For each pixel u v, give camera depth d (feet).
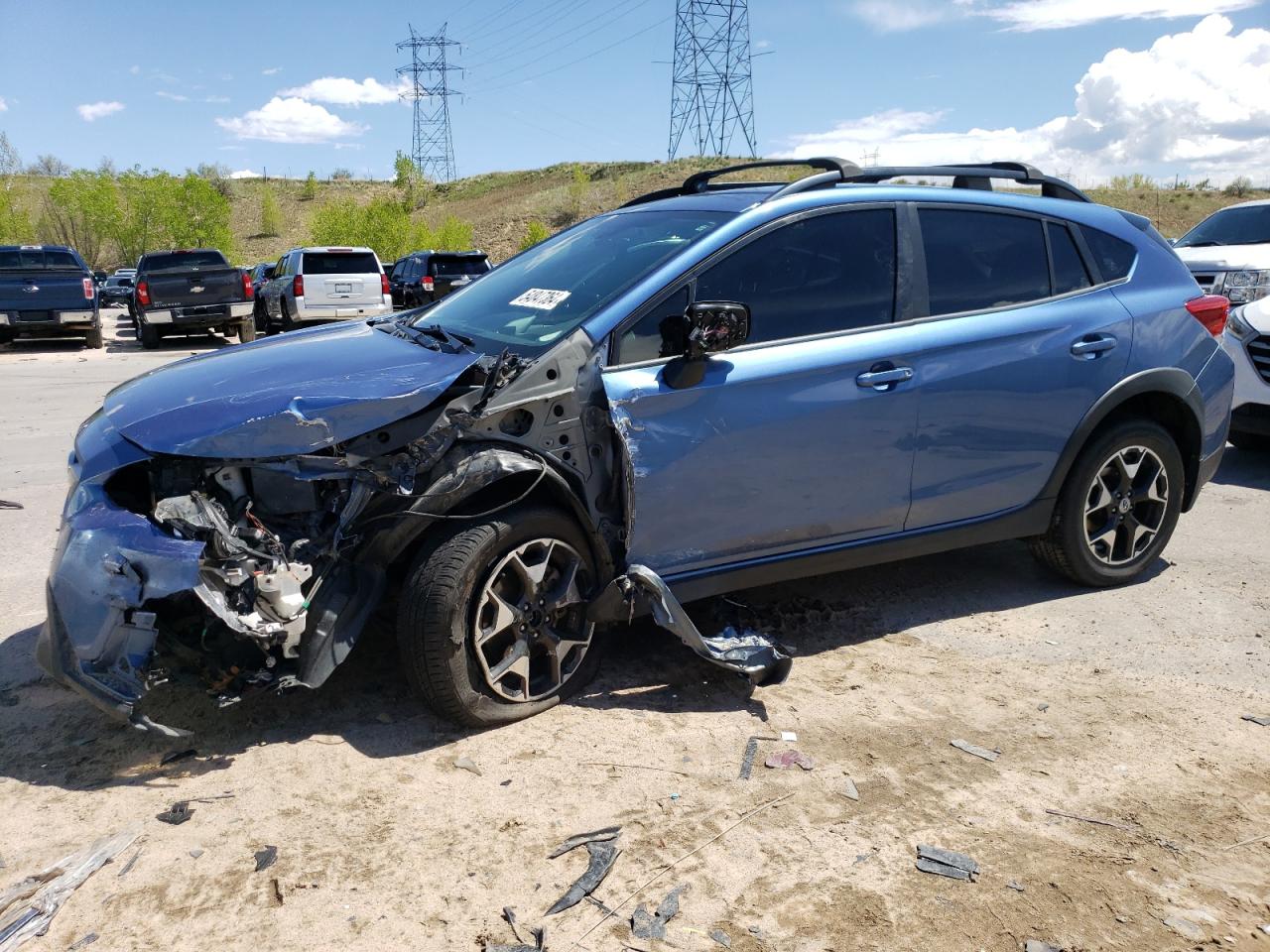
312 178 322.75
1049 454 14.34
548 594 11.29
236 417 9.87
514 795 9.83
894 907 8.27
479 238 203.62
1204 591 15.69
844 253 12.88
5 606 14.76
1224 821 9.56
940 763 10.57
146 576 9.27
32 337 71.41
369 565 10.61
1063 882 8.63
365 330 13.75
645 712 11.58
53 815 9.45
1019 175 15.12
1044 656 13.30
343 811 9.53
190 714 11.29
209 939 7.83
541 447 10.93
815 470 12.44
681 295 11.80
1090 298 14.65
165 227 196.34
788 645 13.60
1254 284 31.86
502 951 7.70
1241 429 23.38
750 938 7.89
